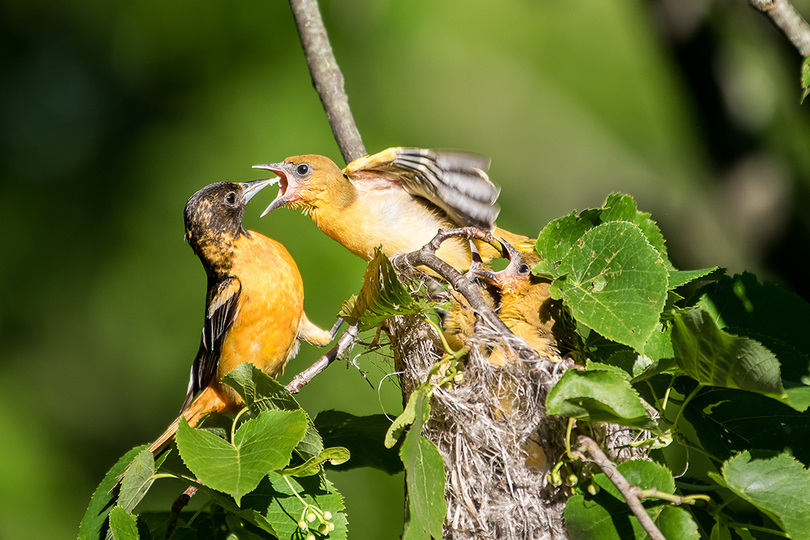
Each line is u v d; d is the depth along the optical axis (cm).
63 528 1670
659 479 540
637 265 612
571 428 580
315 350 1534
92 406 1734
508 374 664
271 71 1797
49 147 1889
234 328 959
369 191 920
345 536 655
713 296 680
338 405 1498
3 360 1753
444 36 1955
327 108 987
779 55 1130
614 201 694
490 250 892
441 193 844
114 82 1908
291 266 991
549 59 2023
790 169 1141
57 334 1778
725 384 569
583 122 2022
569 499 562
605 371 534
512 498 652
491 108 1959
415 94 1916
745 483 541
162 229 1773
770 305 671
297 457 680
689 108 1175
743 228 1134
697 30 1135
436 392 668
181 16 1873
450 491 663
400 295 632
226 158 1747
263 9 1848
